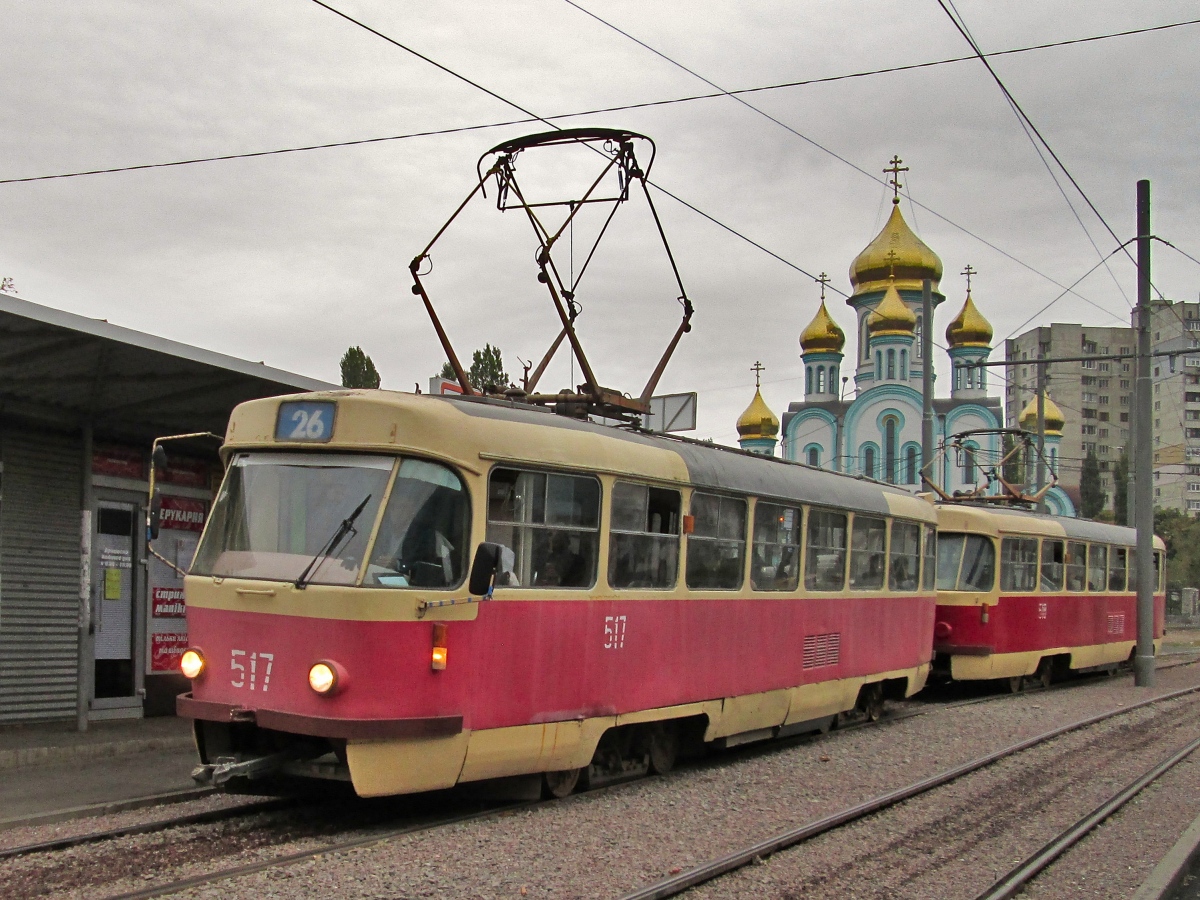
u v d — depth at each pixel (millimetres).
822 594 13195
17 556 12031
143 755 10781
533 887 6684
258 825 8039
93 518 12836
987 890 7133
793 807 9406
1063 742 13805
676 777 10672
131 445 13281
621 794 9648
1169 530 73750
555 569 8922
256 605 7852
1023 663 19625
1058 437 62781
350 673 7496
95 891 6285
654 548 10102
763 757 12211
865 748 12883
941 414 59438
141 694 13156
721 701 11094
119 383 11484
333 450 8031
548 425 9016
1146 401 22750
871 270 60938
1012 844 8477
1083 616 22203
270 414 8383
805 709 12797
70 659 12500
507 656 8383
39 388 11461
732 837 8203
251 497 8266
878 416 58562
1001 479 23875
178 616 13727
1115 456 102000
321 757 8070
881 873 7484
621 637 9594
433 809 8797
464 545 8102
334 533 7797
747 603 11578
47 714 12250
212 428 13602
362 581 7566
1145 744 13992
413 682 7680
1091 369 102688
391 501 7809
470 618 8078
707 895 6781
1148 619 22344
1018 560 19734
